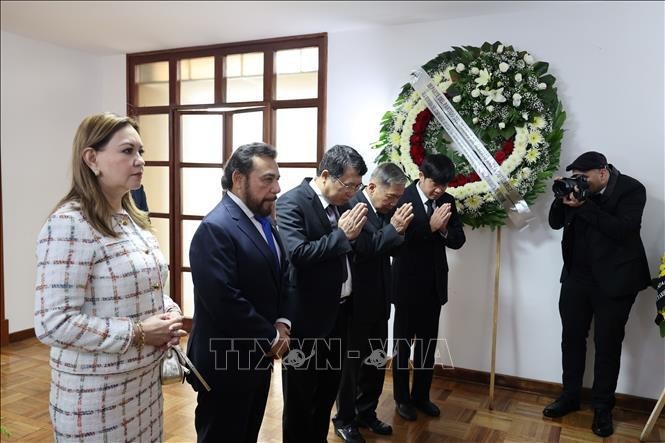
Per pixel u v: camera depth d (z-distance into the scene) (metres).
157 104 4.25
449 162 2.54
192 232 4.16
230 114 3.94
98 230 1.23
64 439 1.23
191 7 3.14
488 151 3.00
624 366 2.90
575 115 2.95
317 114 3.62
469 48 3.09
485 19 3.13
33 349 3.73
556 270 3.03
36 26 3.59
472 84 3.02
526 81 2.93
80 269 1.18
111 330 1.20
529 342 3.11
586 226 2.65
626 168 2.85
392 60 3.38
